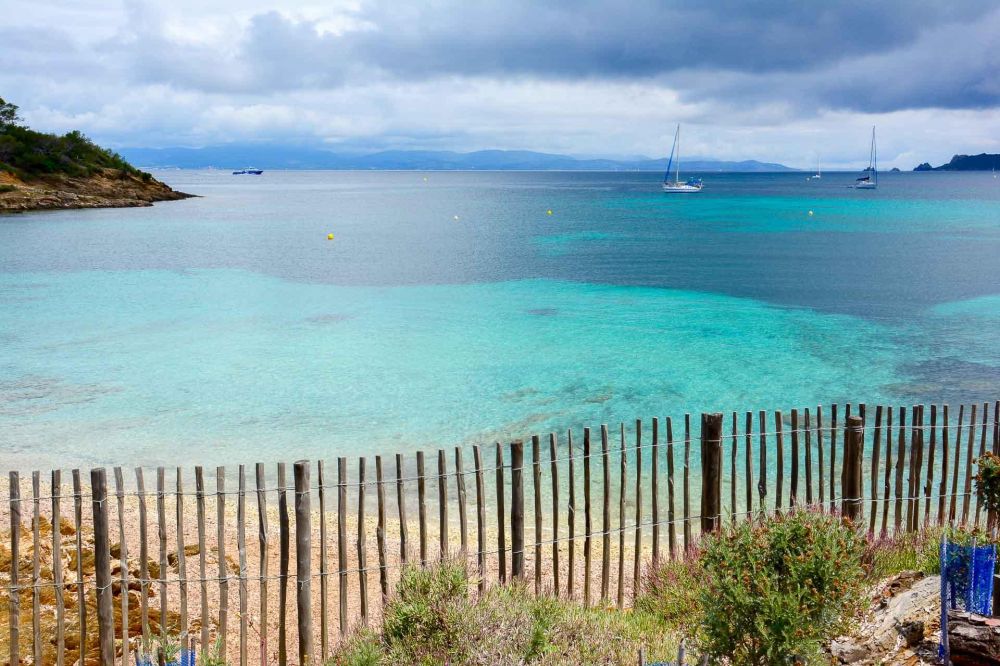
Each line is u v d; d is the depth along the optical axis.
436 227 96.62
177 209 121.44
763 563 7.04
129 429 20.91
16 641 8.05
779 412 10.27
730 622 6.81
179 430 20.86
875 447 11.05
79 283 48.31
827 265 58.75
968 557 7.06
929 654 6.72
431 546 13.15
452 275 53.47
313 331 34.34
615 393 24.28
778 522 7.66
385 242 76.75
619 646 7.87
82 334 33.22
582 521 14.95
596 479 17.25
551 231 90.94
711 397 23.83
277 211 124.88
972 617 6.57
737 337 32.84
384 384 25.36
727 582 6.89
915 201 160.88
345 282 50.09
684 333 33.72
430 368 27.45
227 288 47.09
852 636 7.29
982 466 8.82
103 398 23.75
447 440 20.25
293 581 11.16
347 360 28.69
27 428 20.89
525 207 144.50
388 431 20.89
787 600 6.52
